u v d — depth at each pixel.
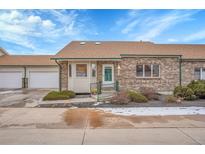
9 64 25.98
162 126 6.80
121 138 5.55
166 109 9.93
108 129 6.47
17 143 5.21
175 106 10.72
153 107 10.51
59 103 11.62
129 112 9.26
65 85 16.50
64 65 16.55
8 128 6.59
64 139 5.48
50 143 5.20
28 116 8.45
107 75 16.62
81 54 16.81
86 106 10.89
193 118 7.96
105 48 18.83
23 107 10.80
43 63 26.45
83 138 5.56
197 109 9.88
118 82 16.11
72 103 11.62
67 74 16.47
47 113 9.08
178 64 16.50
